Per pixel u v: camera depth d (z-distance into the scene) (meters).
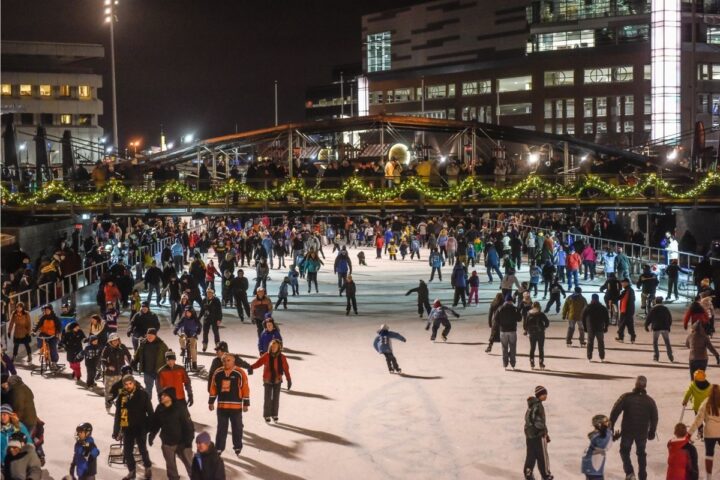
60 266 31.34
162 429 13.74
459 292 33.31
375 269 48.41
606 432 13.09
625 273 35.50
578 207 43.66
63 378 22.11
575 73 120.50
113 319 23.44
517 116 126.19
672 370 21.84
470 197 43.69
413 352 24.73
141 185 47.88
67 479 11.63
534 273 35.44
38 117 134.62
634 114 116.88
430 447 15.99
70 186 44.91
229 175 49.22
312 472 14.69
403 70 144.38
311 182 49.81
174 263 43.69
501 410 18.44
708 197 44.53
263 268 36.09
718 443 14.91
